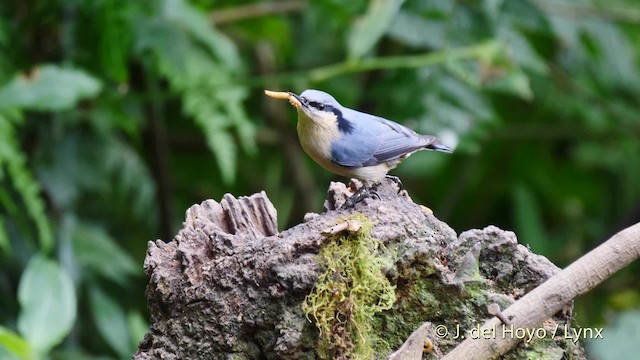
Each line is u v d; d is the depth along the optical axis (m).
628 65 12.34
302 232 5.76
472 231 5.96
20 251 9.81
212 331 5.75
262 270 5.61
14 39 9.69
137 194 11.20
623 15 11.81
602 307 13.66
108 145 10.55
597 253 5.62
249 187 13.55
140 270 10.42
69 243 9.73
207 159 13.36
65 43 9.80
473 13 10.54
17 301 9.84
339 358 5.57
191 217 6.21
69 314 7.10
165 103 12.98
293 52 12.75
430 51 11.91
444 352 5.74
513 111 14.02
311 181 13.88
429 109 10.51
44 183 9.95
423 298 5.79
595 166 14.58
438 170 14.23
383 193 6.85
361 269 5.55
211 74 10.18
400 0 9.79
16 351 6.91
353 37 9.84
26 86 8.35
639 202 12.97
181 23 9.76
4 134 8.55
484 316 5.77
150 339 6.05
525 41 10.84
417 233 5.76
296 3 11.42
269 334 5.66
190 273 5.84
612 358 9.28
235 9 11.34
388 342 5.79
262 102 13.16
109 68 9.39
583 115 12.97
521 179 14.49
